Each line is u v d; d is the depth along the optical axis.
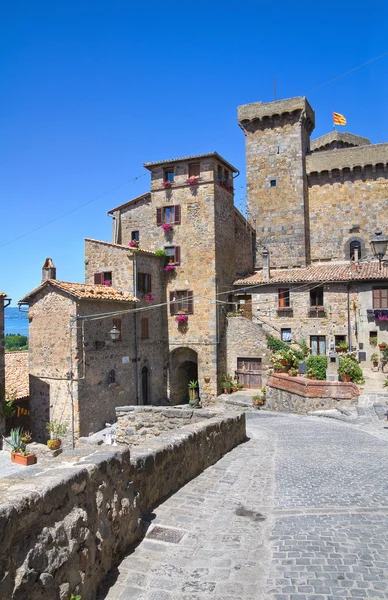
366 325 33.53
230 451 13.24
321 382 24.05
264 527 7.01
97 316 27.66
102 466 5.56
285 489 9.03
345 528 6.86
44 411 26.89
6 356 33.16
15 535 3.87
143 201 39.62
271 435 16.75
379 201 40.78
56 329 26.59
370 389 25.66
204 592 5.14
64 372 26.20
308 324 35.28
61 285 26.33
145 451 8.21
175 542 6.44
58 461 5.54
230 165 37.91
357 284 34.09
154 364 34.75
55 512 4.47
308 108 43.19
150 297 34.03
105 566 5.46
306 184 42.75
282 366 29.38
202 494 8.73
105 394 28.16
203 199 35.62
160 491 8.41
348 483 9.36
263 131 43.31
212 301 35.19
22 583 3.83
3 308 23.42
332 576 5.43
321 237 42.38
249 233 42.31
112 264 33.72
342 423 19.81
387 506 7.82
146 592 5.13
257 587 5.24
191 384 35.50
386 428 17.66
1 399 22.94
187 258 36.03
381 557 5.88
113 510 5.79
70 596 4.52
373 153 40.66
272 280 36.28
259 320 36.78
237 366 36.06
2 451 20.89
